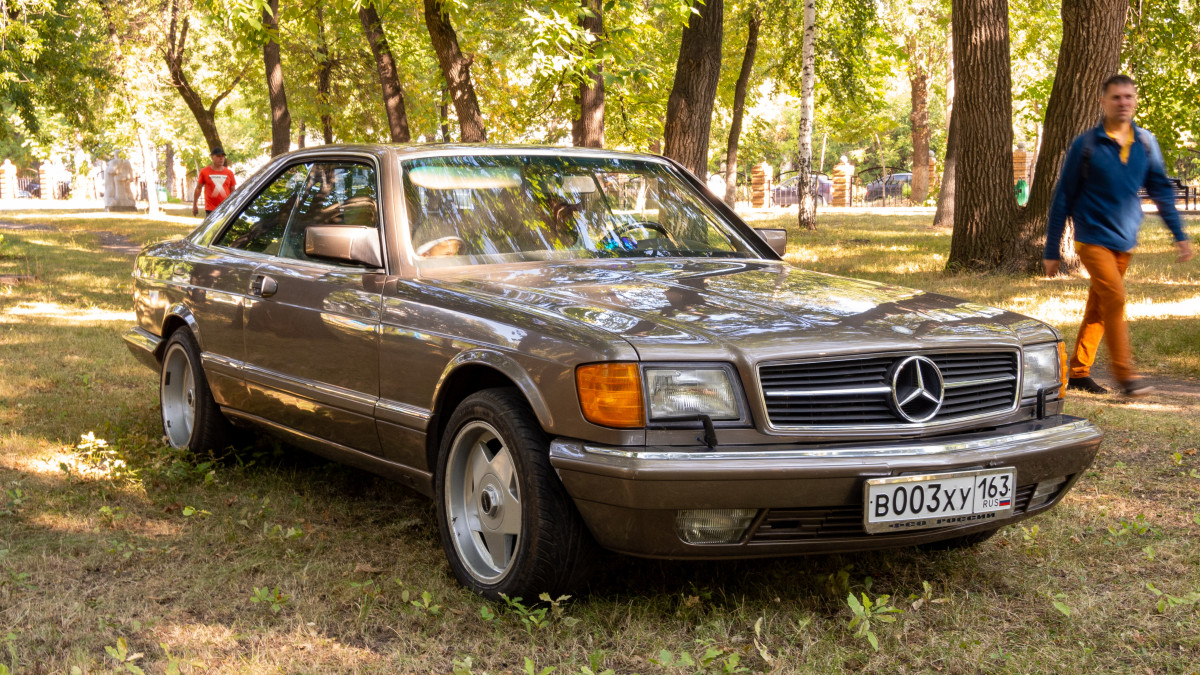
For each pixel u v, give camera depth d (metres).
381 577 3.58
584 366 3.01
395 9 18.22
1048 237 6.23
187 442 5.20
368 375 3.85
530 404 3.19
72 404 6.40
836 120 37.38
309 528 4.13
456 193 4.13
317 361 4.12
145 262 5.74
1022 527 4.14
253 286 4.56
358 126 30.75
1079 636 3.11
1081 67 12.37
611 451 2.94
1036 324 3.64
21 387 6.91
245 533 4.05
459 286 3.65
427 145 4.33
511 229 4.09
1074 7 12.38
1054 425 3.43
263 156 59.12
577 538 3.13
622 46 12.34
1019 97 22.19
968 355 3.33
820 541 3.05
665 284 3.67
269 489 4.69
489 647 3.03
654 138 24.39
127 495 4.54
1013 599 3.44
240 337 4.64
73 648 2.96
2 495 4.47
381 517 4.27
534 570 3.14
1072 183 6.05
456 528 3.49
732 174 27.81
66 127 42.09
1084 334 7.00
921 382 3.15
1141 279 12.75
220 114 39.44
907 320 3.35
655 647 3.00
